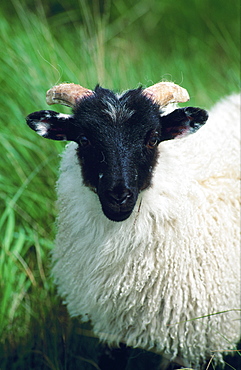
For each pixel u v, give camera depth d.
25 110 5.59
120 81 6.18
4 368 4.33
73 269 3.87
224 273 3.83
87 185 3.55
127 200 3.27
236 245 3.99
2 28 6.40
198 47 7.91
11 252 4.70
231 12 8.18
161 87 3.64
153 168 3.51
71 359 4.38
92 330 4.39
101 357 4.36
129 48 7.67
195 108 3.58
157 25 8.36
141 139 3.38
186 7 8.33
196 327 3.77
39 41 6.21
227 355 4.36
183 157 3.86
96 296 3.77
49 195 5.16
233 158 4.27
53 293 4.62
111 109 3.40
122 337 3.98
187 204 3.69
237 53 7.45
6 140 5.30
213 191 3.98
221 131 4.59
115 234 3.57
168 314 3.72
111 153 3.32
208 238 3.78
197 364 4.02
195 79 7.01
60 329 4.45
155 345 3.98
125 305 3.75
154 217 3.58
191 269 3.71
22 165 5.29
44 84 5.66
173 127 3.66
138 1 8.45
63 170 3.83
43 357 4.37
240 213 4.09
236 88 6.77
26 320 4.54
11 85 5.73
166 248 3.61
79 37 7.22
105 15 7.86
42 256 4.81
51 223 5.01
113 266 3.66
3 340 4.41
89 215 3.64
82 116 3.45
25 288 4.61
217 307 3.83
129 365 4.36
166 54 8.04
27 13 7.18
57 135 3.66
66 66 5.97
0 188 5.14
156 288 3.69
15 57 5.90
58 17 7.98
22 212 5.03
